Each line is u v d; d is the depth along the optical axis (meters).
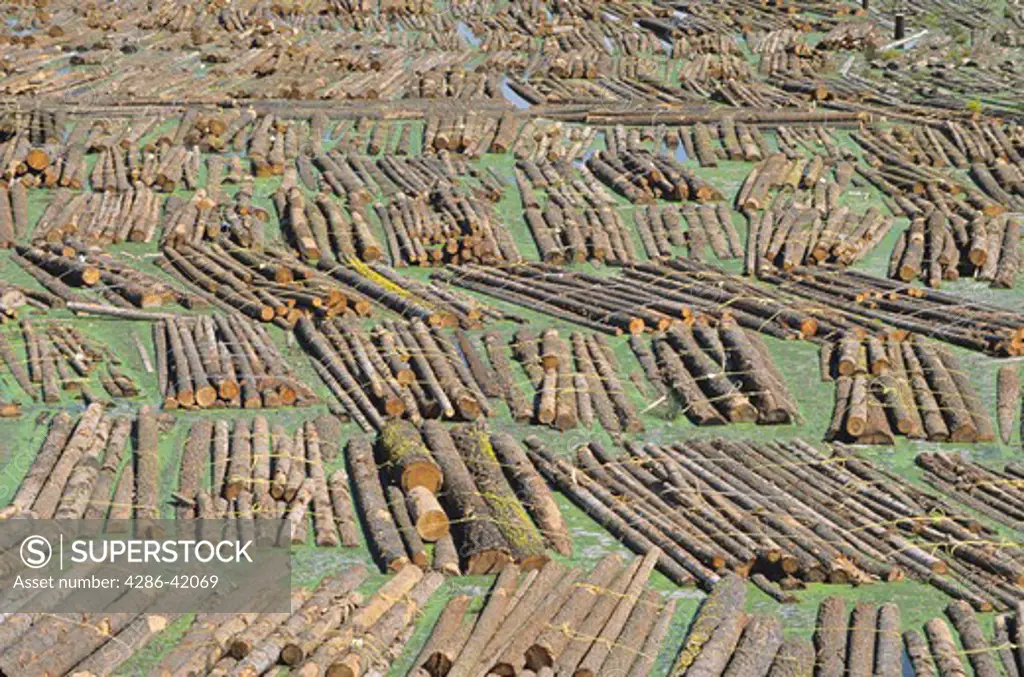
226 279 34.31
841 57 61.69
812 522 24.09
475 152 45.75
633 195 41.72
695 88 55.41
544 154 46.03
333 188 41.66
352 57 58.16
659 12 70.75
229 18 66.38
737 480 25.67
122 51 59.53
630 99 53.38
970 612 21.89
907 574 23.11
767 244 37.94
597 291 34.66
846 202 42.31
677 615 21.89
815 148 47.44
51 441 25.91
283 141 46.25
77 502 23.80
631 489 25.47
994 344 31.66
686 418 28.72
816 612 22.06
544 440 27.58
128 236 37.56
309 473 25.50
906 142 48.00
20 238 37.16
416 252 36.59
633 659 20.50
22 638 19.80
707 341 31.30
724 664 20.41
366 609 21.20
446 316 32.47
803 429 28.41
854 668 20.23
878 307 34.00
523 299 34.38
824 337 32.34
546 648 20.09
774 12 70.69
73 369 29.61
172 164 42.75
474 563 22.62
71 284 34.41
